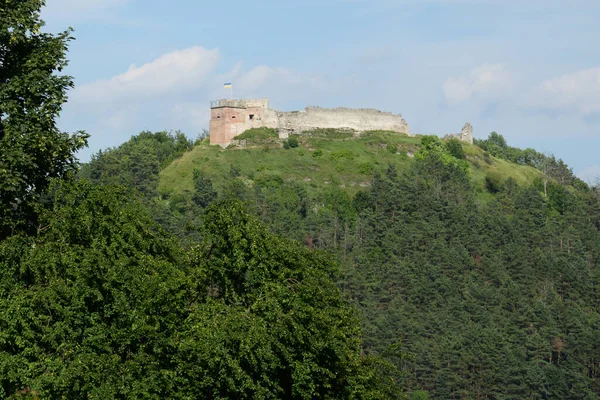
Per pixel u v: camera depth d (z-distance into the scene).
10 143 49.31
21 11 51.50
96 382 41.50
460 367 136.25
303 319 47.34
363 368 51.81
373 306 149.12
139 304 44.28
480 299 160.00
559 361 144.25
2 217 49.31
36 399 43.09
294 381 46.91
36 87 50.16
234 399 45.91
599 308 167.25
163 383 43.38
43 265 44.28
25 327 42.03
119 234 47.31
